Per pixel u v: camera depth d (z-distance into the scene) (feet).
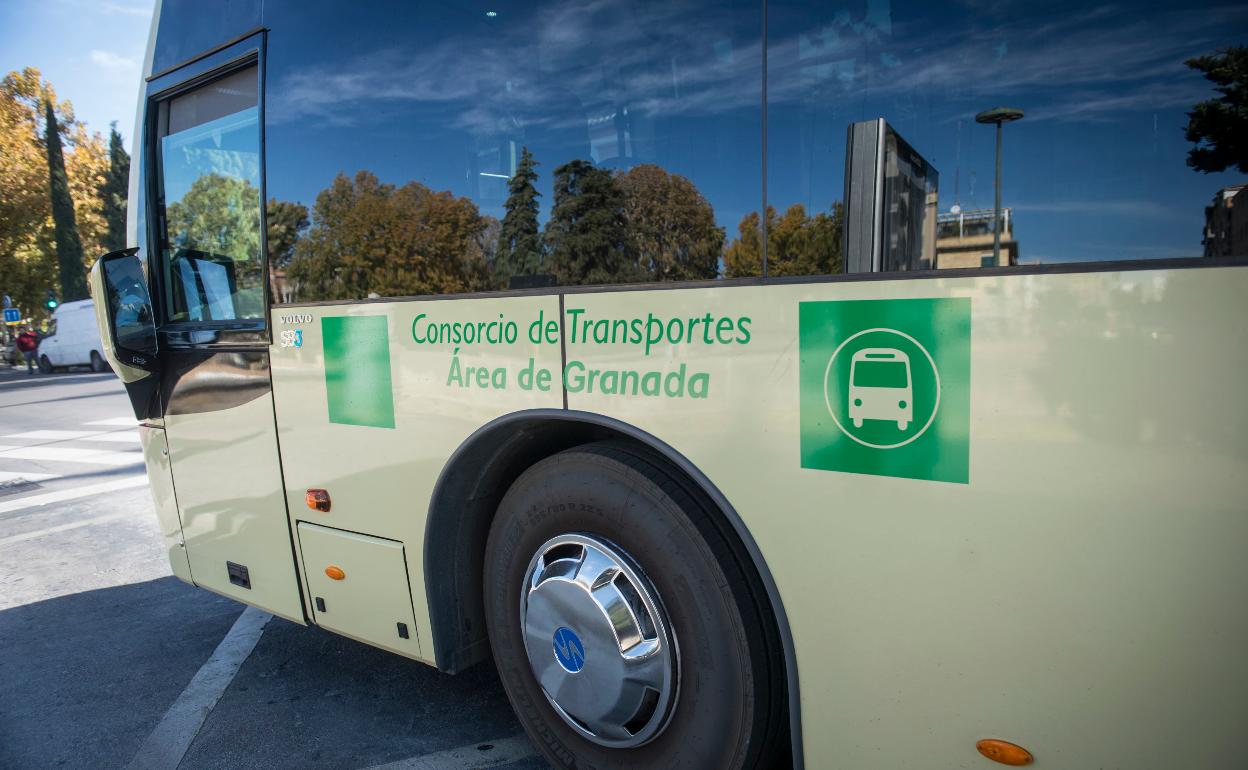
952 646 5.49
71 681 12.28
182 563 12.47
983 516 5.22
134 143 12.01
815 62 5.87
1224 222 4.49
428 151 8.31
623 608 7.13
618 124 6.94
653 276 6.72
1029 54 5.01
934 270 5.31
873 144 5.62
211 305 10.93
